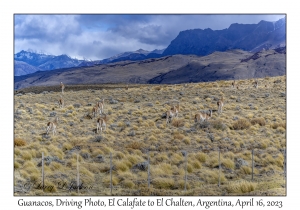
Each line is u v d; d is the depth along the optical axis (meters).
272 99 44.25
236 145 26.84
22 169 19.92
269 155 23.89
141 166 21.59
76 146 25.83
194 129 31.11
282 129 31.14
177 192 17.70
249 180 20.02
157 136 29.16
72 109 40.12
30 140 26.92
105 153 24.39
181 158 23.28
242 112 38.31
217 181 19.72
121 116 37.03
